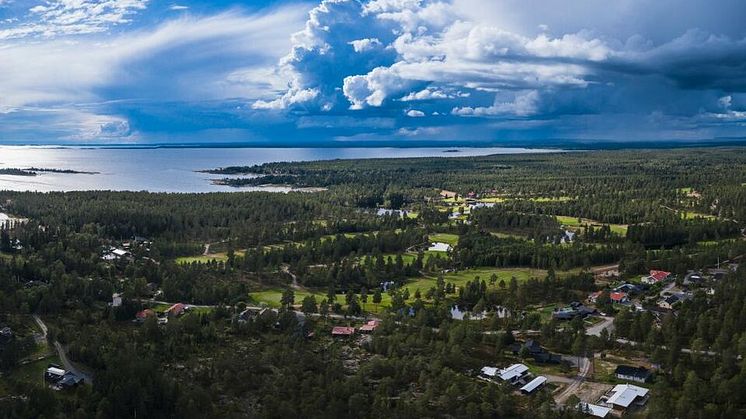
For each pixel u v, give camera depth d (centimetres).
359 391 16650
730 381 15975
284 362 18700
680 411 15125
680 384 17125
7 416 15012
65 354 19112
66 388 17088
